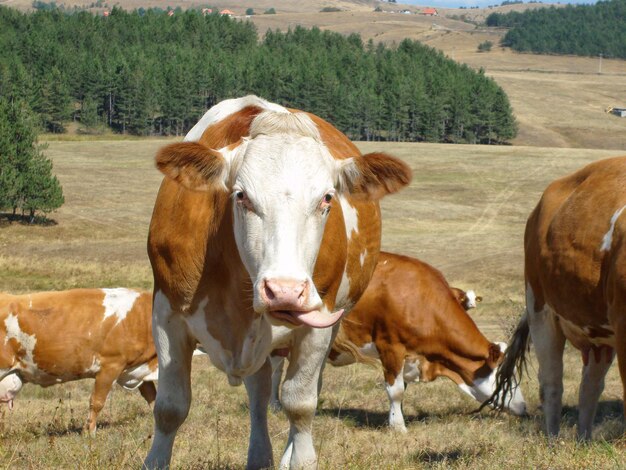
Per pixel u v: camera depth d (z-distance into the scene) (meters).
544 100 173.00
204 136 5.34
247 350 4.84
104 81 130.75
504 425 10.50
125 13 183.12
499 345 10.91
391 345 10.84
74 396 13.37
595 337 6.84
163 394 5.07
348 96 133.62
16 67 125.88
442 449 8.13
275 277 4.00
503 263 41.25
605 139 141.88
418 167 82.44
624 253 5.90
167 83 131.50
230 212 4.68
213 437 8.89
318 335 5.04
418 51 176.88
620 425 9.22
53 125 125.94
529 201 65.62
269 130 4.54
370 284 10.85
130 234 50.28
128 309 10.90
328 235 5.00
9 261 36.72
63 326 10.55
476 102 137.75
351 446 8.38
